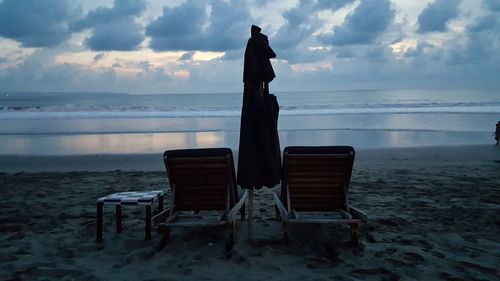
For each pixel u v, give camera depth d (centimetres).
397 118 2514
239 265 386
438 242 456
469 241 461
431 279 353
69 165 1181
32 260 407
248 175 423
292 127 2086
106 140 1688
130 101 6794
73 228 521
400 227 516
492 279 354
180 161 454
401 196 712
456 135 1772
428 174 956
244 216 554
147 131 1947
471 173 970
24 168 1135
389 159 1222
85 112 2983
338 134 1805
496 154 1299
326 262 392
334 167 466
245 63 427
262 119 424
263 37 433
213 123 2298
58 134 1872
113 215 589
